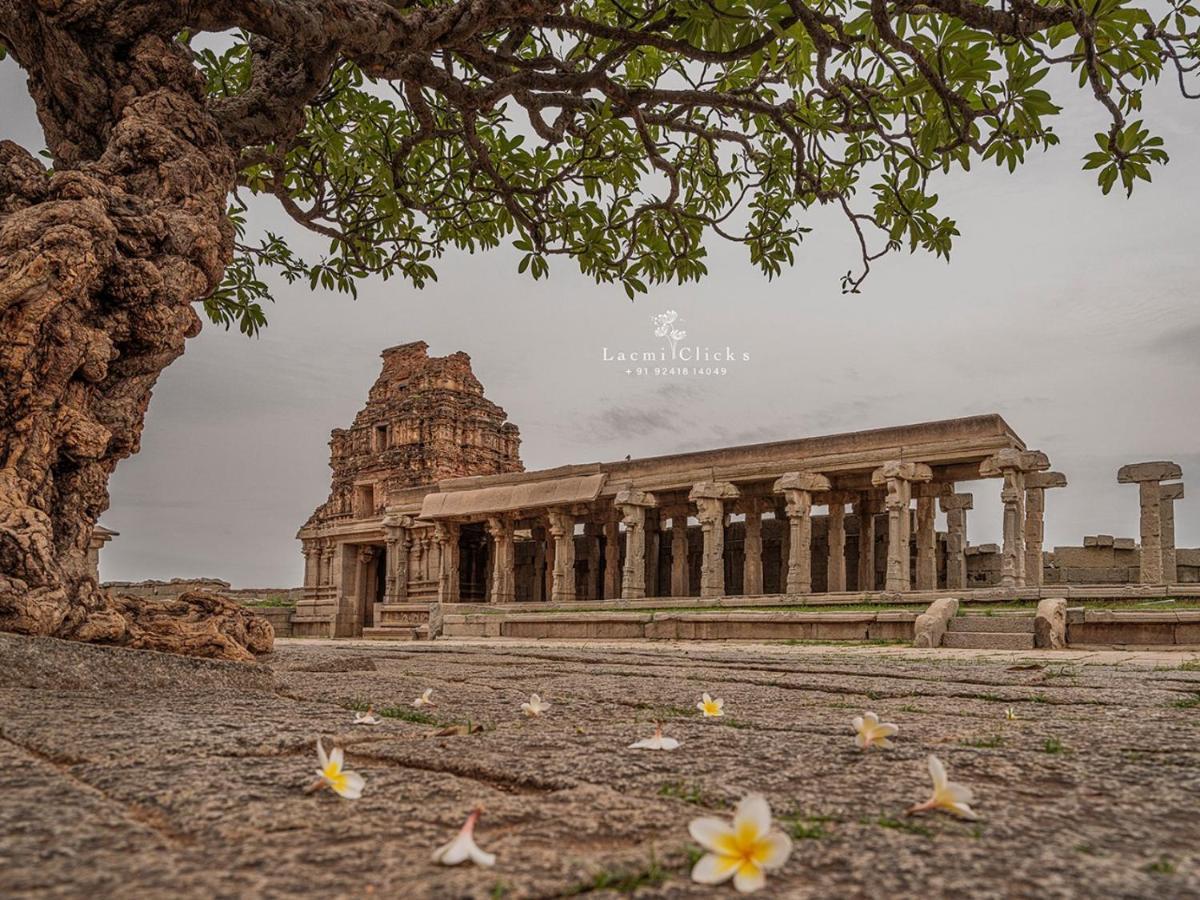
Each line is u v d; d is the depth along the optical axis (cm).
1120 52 770
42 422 581
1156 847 204
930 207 1022
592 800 244
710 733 381
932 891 172
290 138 867
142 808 234
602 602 3312
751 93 1060
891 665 970
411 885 170
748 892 170
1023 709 504
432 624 3266
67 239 561
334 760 251
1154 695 585
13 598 504
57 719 374
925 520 3278
